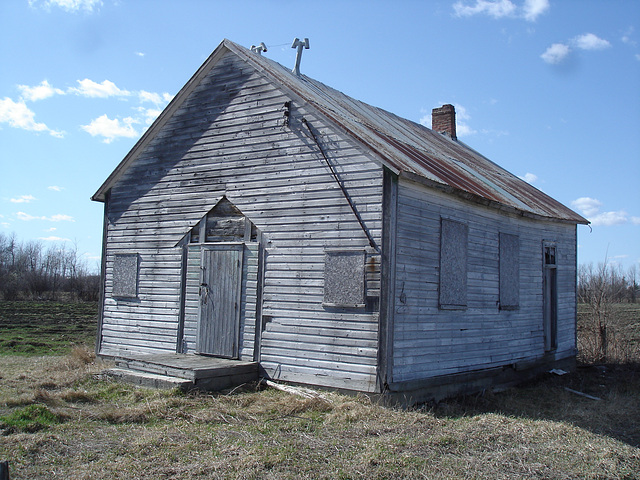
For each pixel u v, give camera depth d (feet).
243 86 44.47
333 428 29.09
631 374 55.01
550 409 39.14
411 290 37.14
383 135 45.52
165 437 26.40
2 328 78.84
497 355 46.37
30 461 23.02
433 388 38.81
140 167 49.85
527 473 24.08
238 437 26.78
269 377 39.81
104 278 51.34
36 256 221.87
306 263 39.17
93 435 26.84
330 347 37.29
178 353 45.03
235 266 42.75
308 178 39.88
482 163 65.77
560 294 58.23
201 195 45.65
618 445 29.32
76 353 50.65
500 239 47.57
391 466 23.71
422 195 38.65
